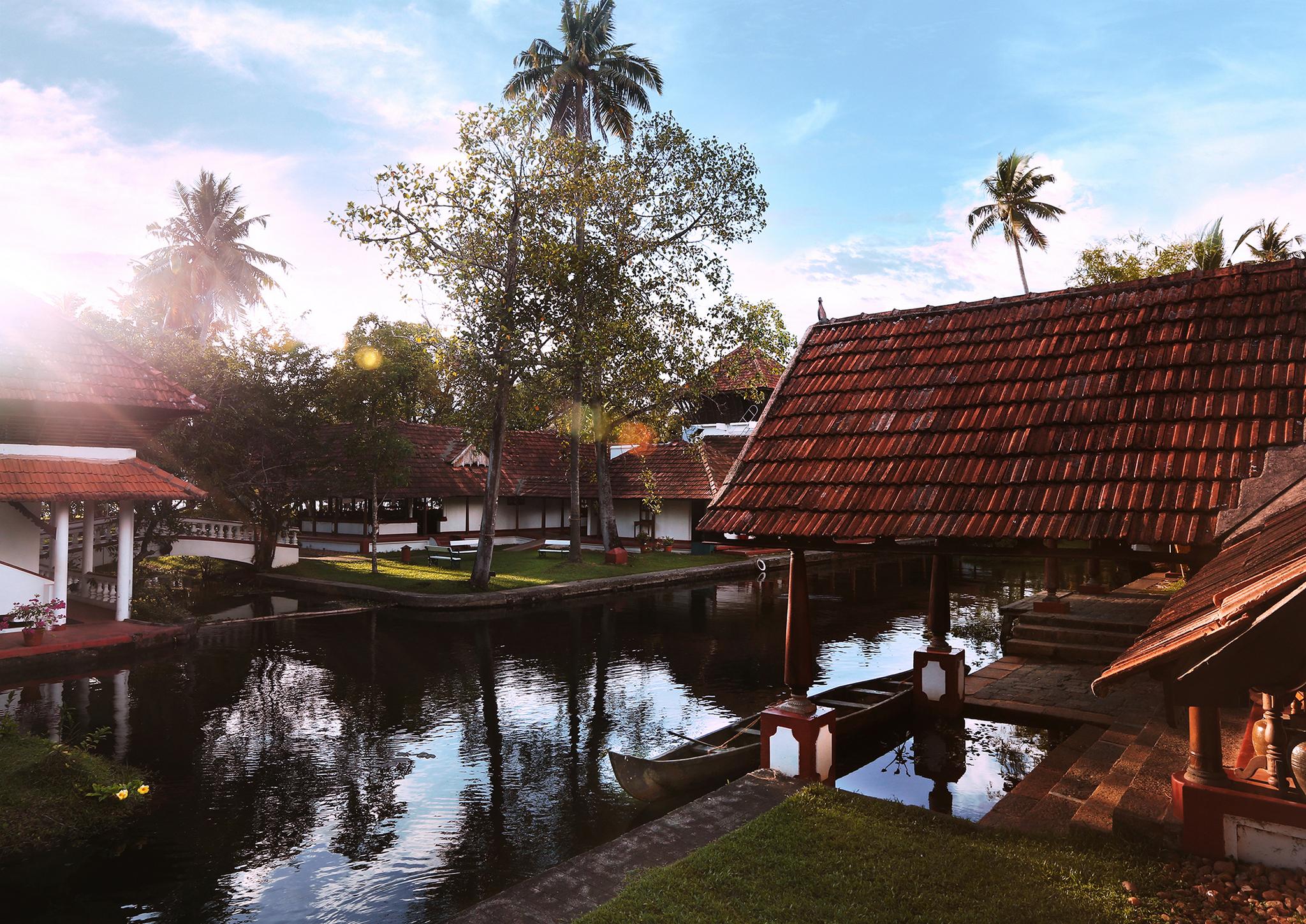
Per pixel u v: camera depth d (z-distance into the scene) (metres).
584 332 27.11
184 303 45.47
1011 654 16.12
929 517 8.23
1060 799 8.14
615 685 16.28
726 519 9.30
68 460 19.00
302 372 29.41
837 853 6.54
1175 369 8.76
